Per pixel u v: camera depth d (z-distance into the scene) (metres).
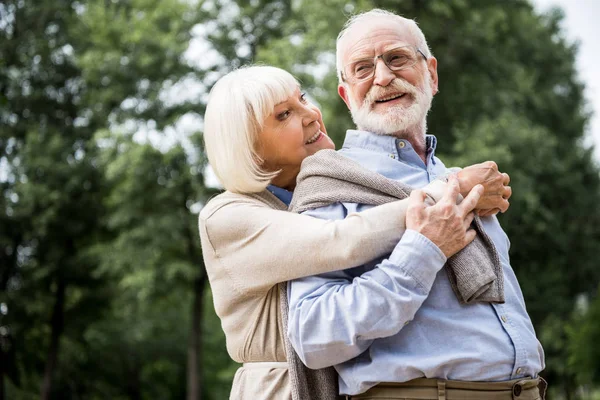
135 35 16.00
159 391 22.92
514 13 17.06
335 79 12.77
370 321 1.79
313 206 2.03
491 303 1.94
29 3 18.62
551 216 15.25
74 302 19.02
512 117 14.41
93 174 17.62
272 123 2.17
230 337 2.14
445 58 13.89
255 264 1.99
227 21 16.83
